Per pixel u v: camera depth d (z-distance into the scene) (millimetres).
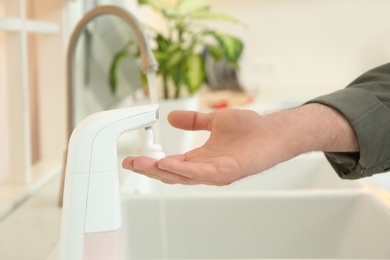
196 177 472
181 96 1349
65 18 1185
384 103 601
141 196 928
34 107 1279
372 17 2689
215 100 2111
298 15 2709
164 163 462
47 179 1073
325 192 926
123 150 1351
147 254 928
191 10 1366
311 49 2736
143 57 877
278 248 939
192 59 1313
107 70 1392
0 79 1110
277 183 1269
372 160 603
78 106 1241
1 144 1112
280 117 564
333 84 2727
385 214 792
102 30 1343
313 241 929
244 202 943
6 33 951
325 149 585
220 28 2734
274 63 2736
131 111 455
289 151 536
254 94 2426
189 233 950
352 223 907
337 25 2707
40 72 1205
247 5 2715
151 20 2340
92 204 438
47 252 700
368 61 2729
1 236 764
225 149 542
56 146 1229
